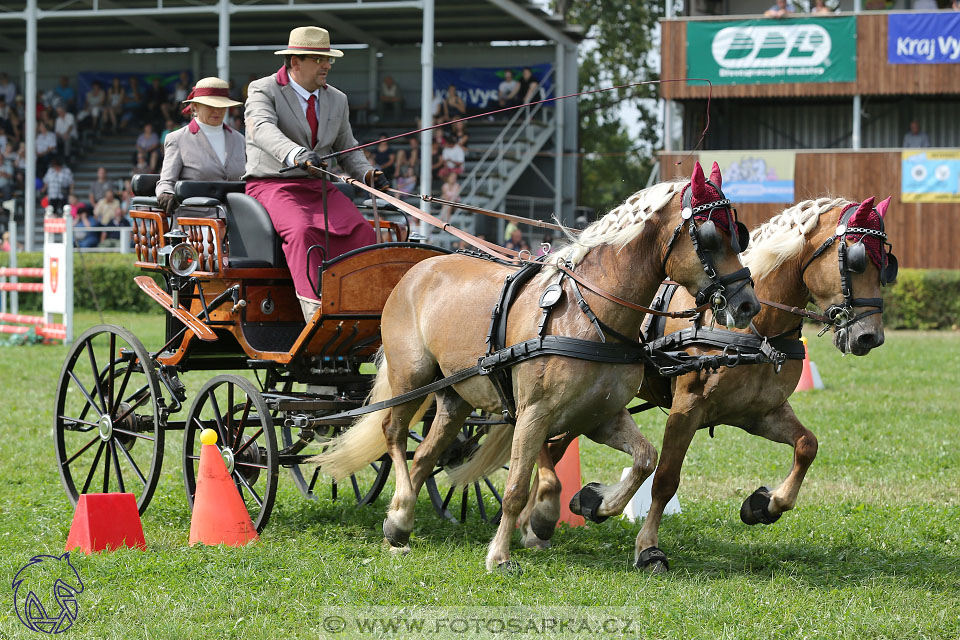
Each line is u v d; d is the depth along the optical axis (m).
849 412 16.66
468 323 8.53
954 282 31.61
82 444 13.67
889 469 12.72
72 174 39.66
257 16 35.75
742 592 7.79
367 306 9.58
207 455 9.24
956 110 35.34
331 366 10.14
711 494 11.59
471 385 8.64
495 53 38.91
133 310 34.00
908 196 32.59
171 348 10.98
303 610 7.32
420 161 35.00
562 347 7.81
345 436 9.44
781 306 8.51
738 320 7.54
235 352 11.22
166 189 11.28
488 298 8.49
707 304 7.91
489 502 11.09
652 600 7.58
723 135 36.91
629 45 52.06
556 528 9.93
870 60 32.59
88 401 10.85
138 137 40.38
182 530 9.67
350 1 32.97
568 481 10.31
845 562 8.77
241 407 10.07
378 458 9.72
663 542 9.42
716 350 8.62
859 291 8.34
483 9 33.97
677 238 7.63
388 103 38.88
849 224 8.30
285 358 9.80
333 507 10.63
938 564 8.70
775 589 7.93
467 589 7.82
